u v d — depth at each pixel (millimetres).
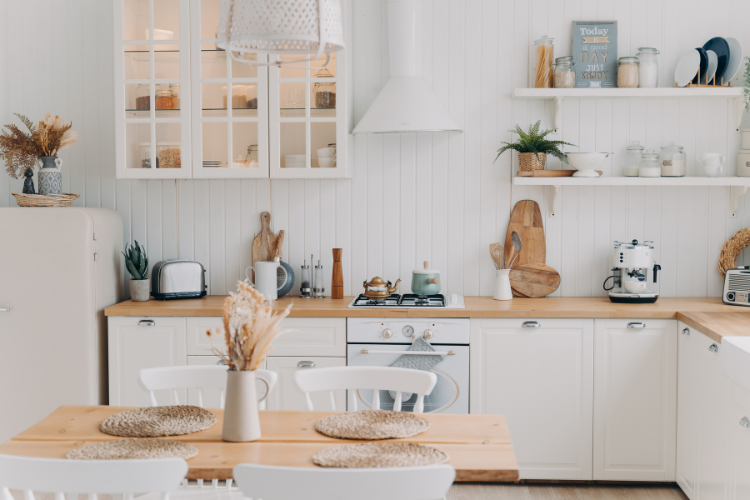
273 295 3531
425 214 3719
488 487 3283
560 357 3201
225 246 3797
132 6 3443
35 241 3301
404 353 3180
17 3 3795
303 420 2088
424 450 1791
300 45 2111
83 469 1508
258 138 3404
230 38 1794
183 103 3416
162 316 3312
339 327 3246
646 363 3186
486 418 2109
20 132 3469
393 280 3746
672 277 3664
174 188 3797
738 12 3561
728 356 2477
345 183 3732
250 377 1911
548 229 3680
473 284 3723
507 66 3643
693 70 3453
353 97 3688
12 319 3328
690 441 3008
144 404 3344
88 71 3793
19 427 3363
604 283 3527
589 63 3562
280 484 1465
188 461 1735
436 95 3568
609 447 3225
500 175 3684
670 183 3373
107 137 3807
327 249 3764
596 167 3438
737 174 3531
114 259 3602
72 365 3330
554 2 3615
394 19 3484
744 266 3615
